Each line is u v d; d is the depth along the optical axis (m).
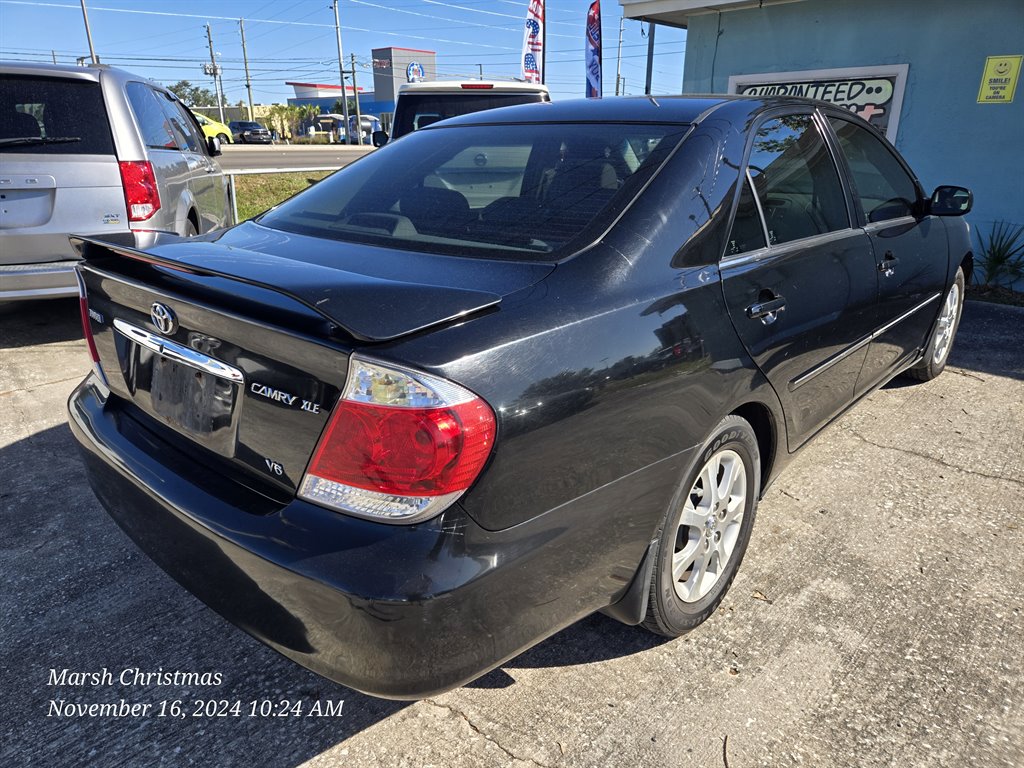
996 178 7.00
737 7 8.17
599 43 12.37
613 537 1.86
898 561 2.74
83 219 4.62
